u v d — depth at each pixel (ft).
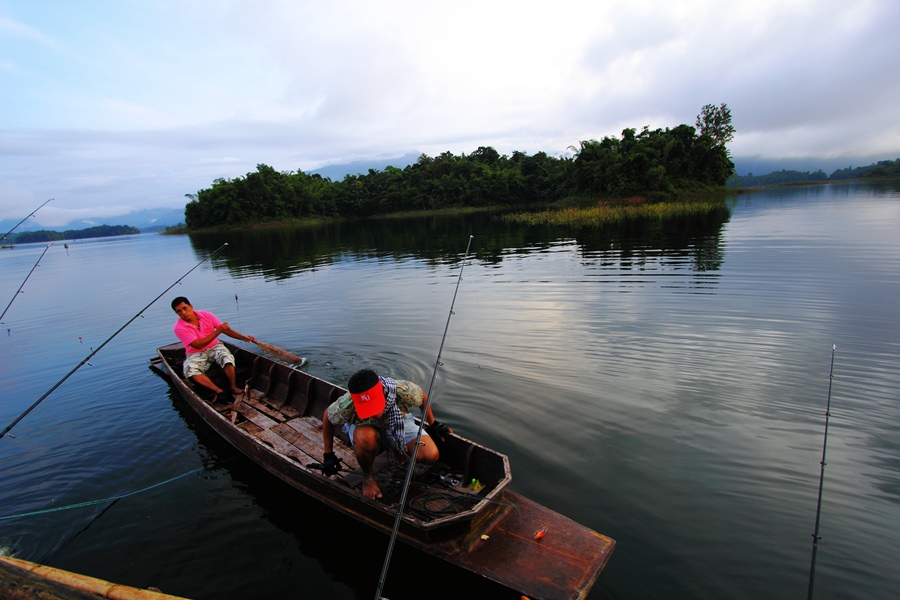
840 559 9.41
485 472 12.09
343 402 11.87
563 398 17.06
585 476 12.51
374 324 28.96
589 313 27.45
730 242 50.42
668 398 16.52
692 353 20.35
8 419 19.40
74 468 15.31
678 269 37.81
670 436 14.14
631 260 44.24
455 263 52.80
